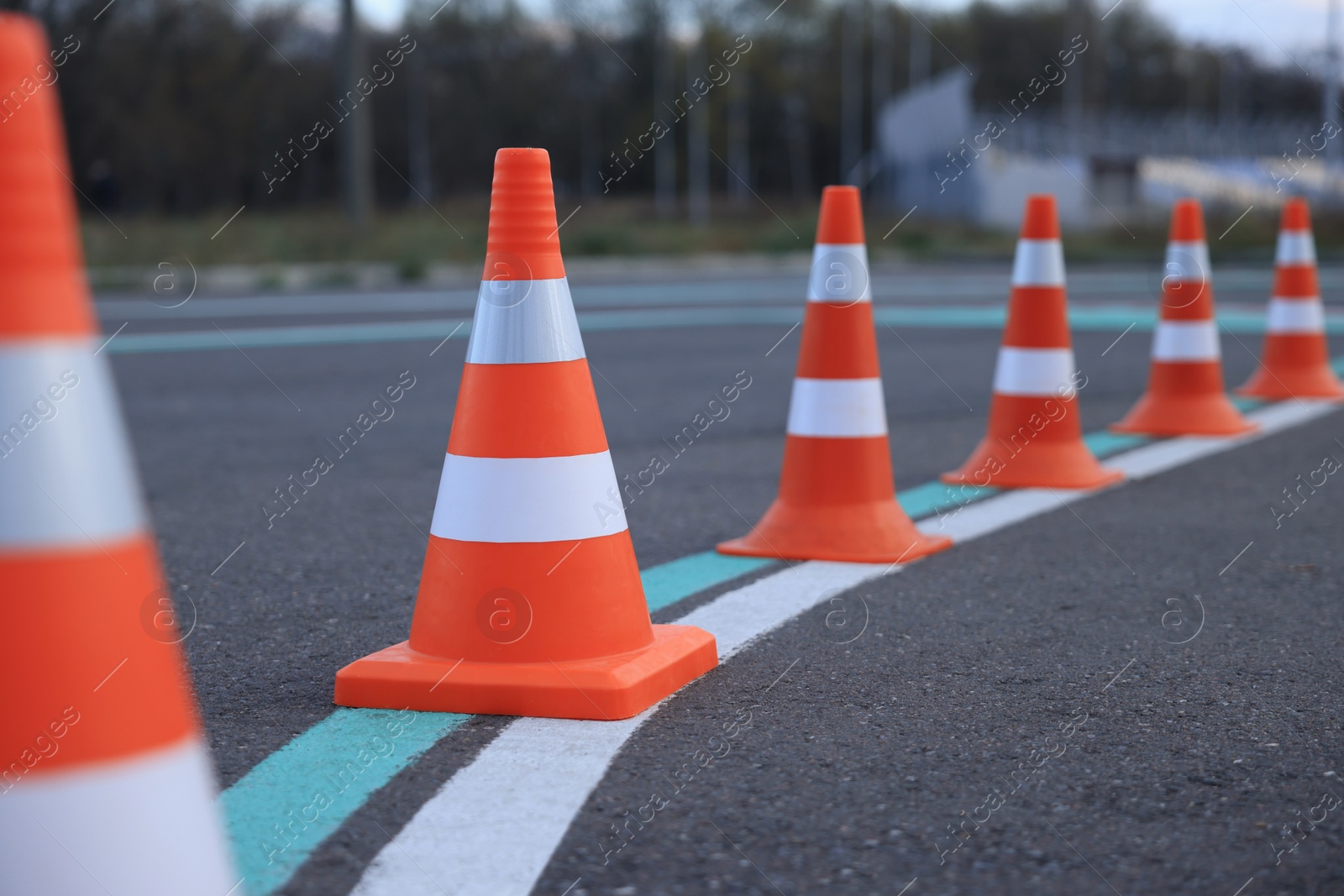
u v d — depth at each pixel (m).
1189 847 2.20
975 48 70.56
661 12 56.62
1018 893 2.04
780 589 3.99
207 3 42.12
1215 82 74.69
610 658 2.93
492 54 58.06
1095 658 3.29
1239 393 8.52
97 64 40.38
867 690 3.03
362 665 2.94
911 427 7.41
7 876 1.52
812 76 64.62
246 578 4.14
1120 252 27.39
